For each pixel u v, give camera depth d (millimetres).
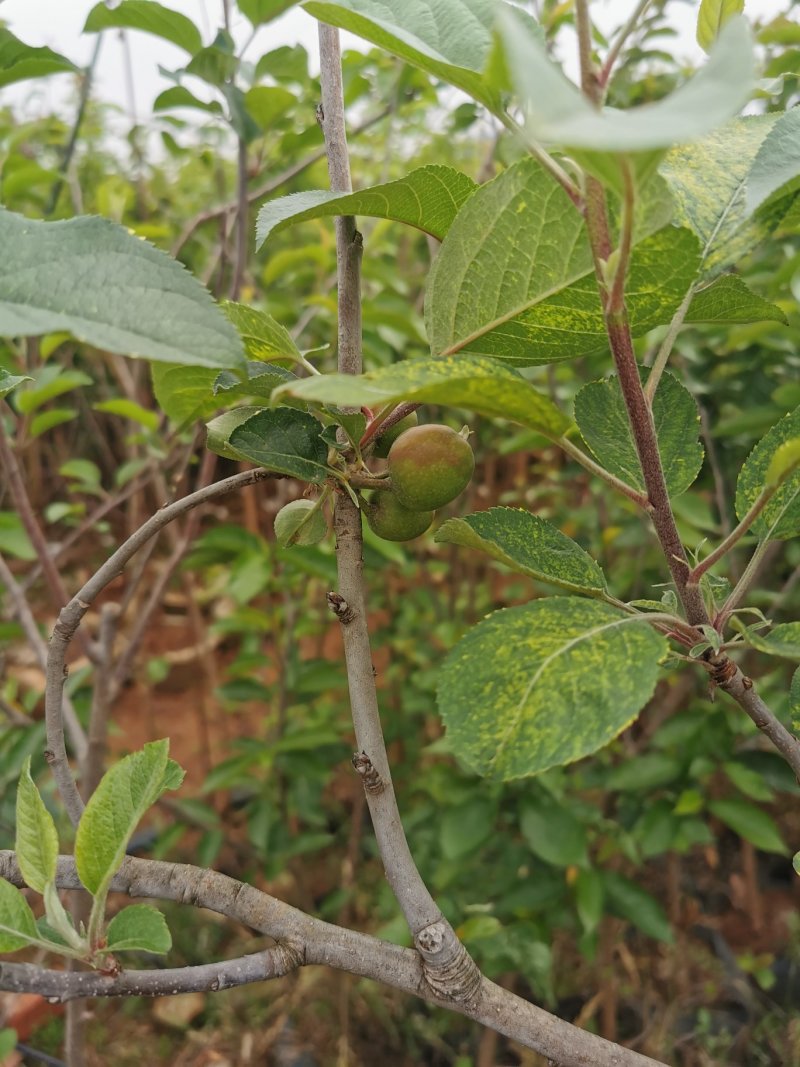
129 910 220
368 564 827
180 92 618
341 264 274
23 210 938
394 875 233
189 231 771
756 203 256
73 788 288
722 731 702
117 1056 881
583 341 270
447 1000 229
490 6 250
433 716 1027
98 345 176
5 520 714
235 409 289
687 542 721
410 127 1021
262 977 227
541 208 247
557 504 1083
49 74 597
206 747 1109
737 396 783
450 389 192
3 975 208
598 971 908
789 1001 876
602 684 210
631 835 737
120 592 1557
